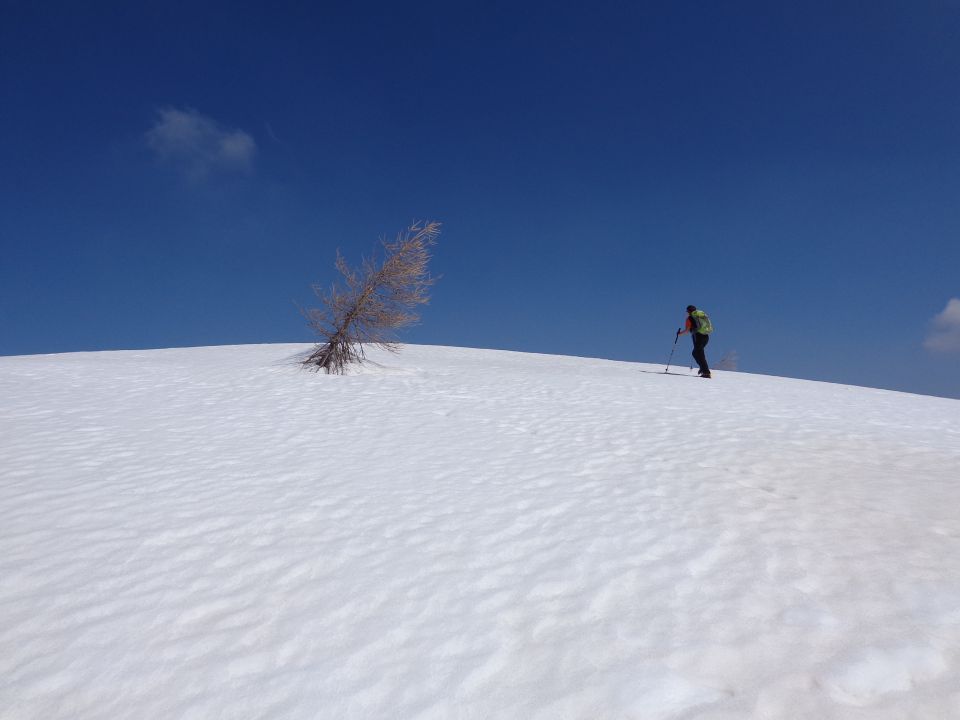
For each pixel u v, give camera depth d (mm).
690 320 18484
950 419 12242
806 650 3451
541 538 5238
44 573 4559
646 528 5438
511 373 16641
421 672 3379
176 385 12555
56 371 13539
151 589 4355
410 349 25391
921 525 5426
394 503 6117
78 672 3430
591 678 3260
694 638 3619
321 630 3830
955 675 3180
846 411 12594
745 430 9852
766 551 4871
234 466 7258
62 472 6816
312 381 13695
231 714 3068
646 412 11336
